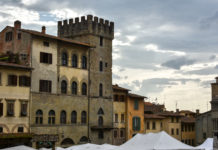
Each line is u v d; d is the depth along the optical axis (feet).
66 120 249.96
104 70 281.95
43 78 237.25
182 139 376.48
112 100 286.66
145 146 153.58
